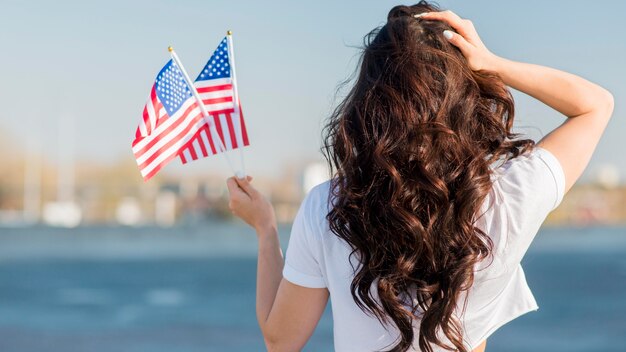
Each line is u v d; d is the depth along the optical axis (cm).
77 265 5006
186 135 215
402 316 183
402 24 192
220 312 2400
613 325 1964
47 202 9806
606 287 3059
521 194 185
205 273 4178
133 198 9894
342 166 190
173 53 214
